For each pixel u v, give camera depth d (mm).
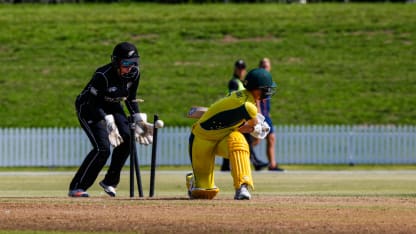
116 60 38875
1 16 149375
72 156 92500
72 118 110000
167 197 39688
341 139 94625
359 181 61500
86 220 29625
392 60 131500
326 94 118500
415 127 95438
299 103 115062
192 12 152625
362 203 35188
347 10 154375
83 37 139250
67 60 130875
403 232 27656
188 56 132250
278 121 108875
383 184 58031
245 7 156625
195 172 37031
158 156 91250
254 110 35094
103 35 140250
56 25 144750
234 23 146375
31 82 121750
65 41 137625
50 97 116625
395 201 36500
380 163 95000
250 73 35156
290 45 137250
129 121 40375
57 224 28938
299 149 94188
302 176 67812
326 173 73000
